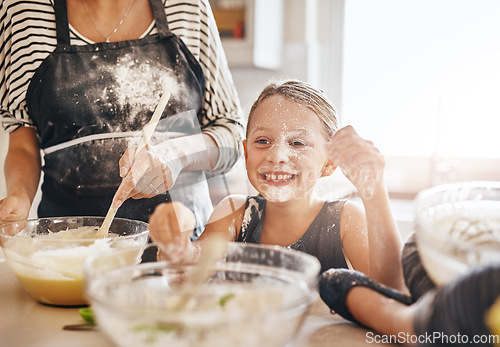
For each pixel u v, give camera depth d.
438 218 0.54
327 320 0.62
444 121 1.85
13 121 1.12
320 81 2.24
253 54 2.07
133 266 0.56
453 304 0.40
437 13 1.92
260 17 2.09
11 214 0.88
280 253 0.58
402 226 1.40
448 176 1.76
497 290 0.37
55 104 1.03
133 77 1.04
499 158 1.74
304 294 0.48
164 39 1.06
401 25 2.00
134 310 0.43
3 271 0.88
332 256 0.86
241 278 0.58
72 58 1.04
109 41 1.06
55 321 0.63
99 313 0.46
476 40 1.83
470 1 1.83
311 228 0.87
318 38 2.24
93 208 1.05
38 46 1.04
